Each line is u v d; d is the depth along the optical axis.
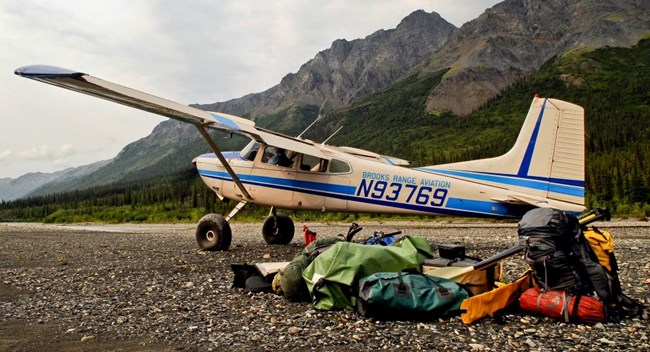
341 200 10.90
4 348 3.95
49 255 10.02
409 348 3.89
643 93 168.88
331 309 5.00
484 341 4.03
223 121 10.05
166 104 9.09
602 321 4.37
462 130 187.38
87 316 4.98
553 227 4.73
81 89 8.62
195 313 5.06
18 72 7.81
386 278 4.79
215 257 9.34
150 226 28.03
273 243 11.76
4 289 6.40
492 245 10.79
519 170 10.14
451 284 4.89
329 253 5.23
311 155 10.60
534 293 4.70
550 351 3.75
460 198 10.31
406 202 10.55
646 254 8.59
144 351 3.86
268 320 4.75
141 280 6.96
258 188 11.41
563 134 9.90
